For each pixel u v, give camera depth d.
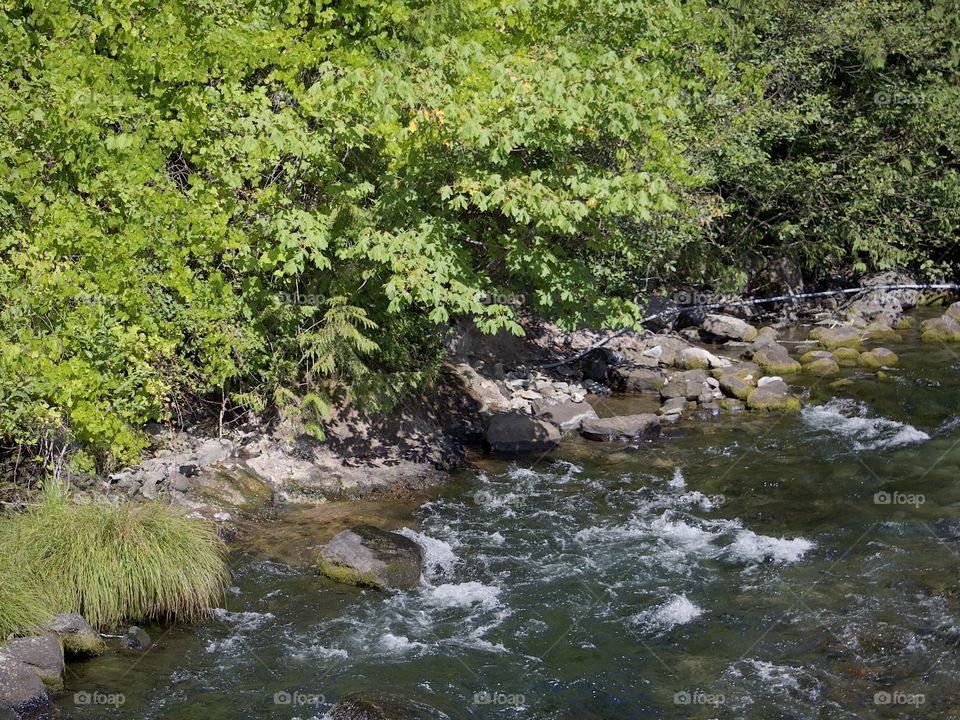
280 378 11.41
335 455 11.42
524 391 14.63
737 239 19.48
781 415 13.80
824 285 21.33
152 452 10.58
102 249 9.27
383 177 10.34
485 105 9.53
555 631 8.16
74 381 8.99
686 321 18.94
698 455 12.29
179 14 9.67
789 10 18.25
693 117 15.23
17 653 7.09
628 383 15.37
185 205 9.55
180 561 8.37
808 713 6.94
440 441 12.34
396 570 8.88
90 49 9.28
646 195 9.46
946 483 10.97
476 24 11.01
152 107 9.59
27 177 8.97
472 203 11.03
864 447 12.28
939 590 8.52
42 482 9.17
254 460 10.91
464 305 9.75
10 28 8.91
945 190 19.00
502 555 9.59
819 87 19.62
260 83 10.63
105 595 7.95
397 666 7.61
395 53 10.66
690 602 8.60
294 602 8.57
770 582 8.89
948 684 7.19
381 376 11.60
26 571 7.86
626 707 7.09
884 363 16.08
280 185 10.54
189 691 7.21
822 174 18.73
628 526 10.25
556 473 11.81
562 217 9.38
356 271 10.91
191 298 9.72
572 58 9.97
